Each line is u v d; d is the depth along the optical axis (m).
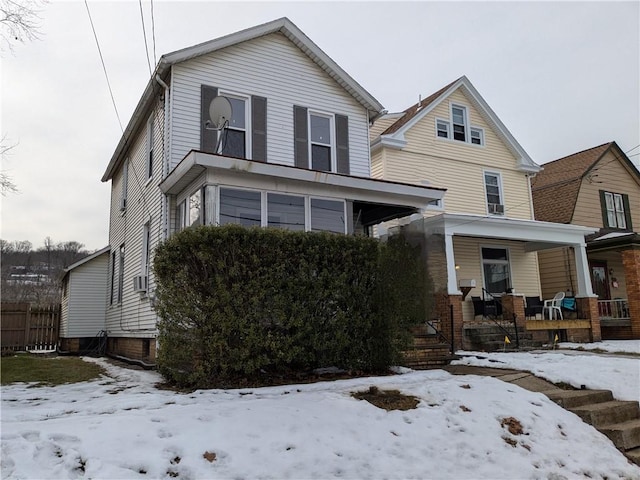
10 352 16.55
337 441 4.55
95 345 17.61
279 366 7.14
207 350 6.75
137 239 13.40
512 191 18.45
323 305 7.55
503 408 5.88
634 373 7.69
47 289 34.12
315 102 12.99
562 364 8.43
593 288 19.41
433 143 16.89
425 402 5.86
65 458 3.75
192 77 11.34
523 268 17.81
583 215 19.42
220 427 4.47
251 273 6.93
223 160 8.88
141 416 4.70
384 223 14.26
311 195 10.03
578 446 5.43
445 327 12.38
